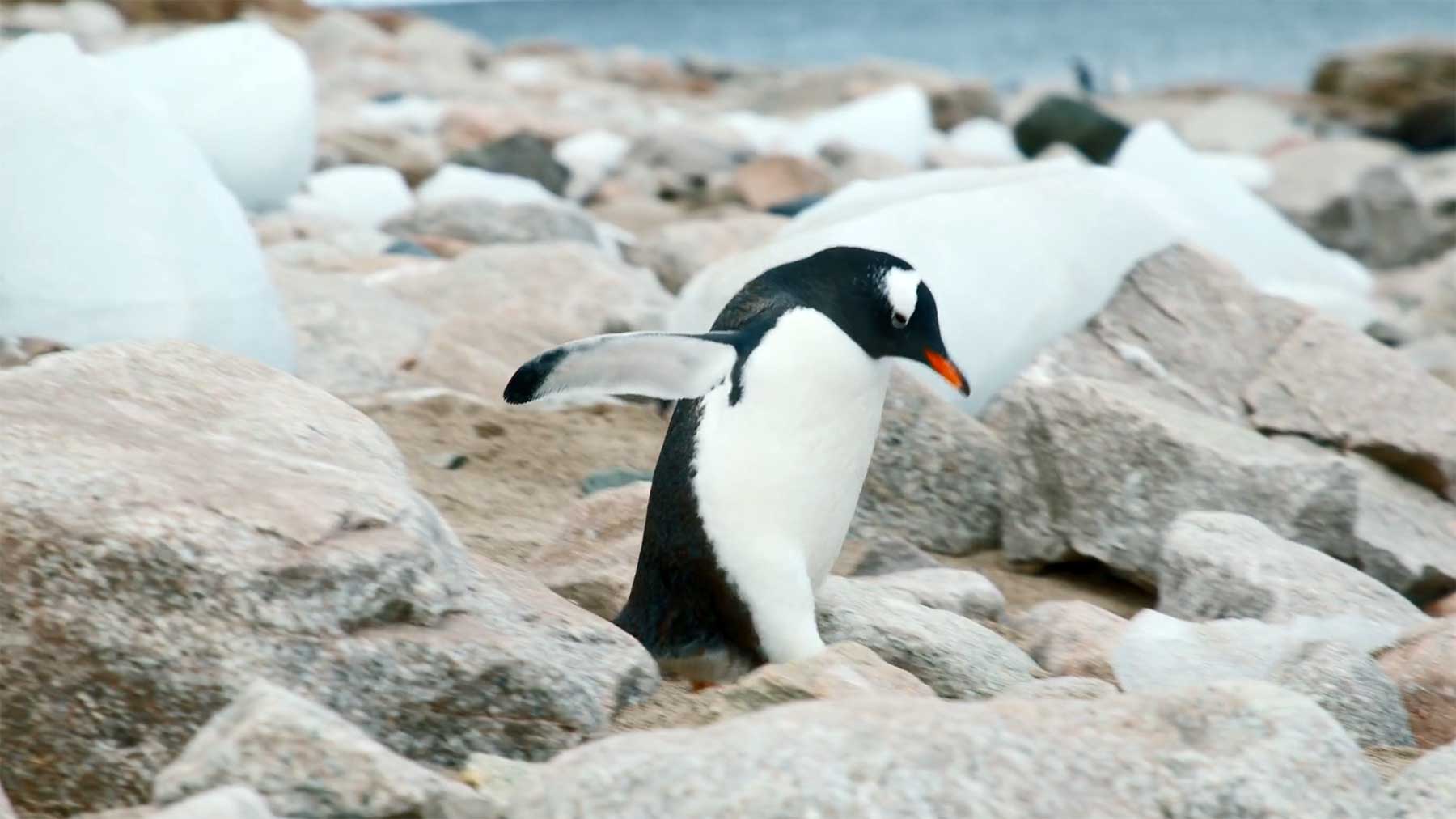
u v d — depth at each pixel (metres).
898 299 8.74
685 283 22.78
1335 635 10.21
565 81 62.31
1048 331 15.45
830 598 9.72
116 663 6.92
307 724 6.25
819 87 61.28
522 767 7.12
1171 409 13.54
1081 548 12.95
